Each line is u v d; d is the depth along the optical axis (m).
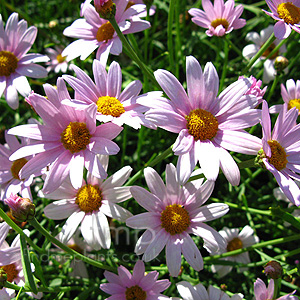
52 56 0.37
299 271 0.23
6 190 0.25
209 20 0.28
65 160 0.21
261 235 0.31
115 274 0.23
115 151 0.20
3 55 0.27
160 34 0.39
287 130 0.21
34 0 0.42
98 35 0.26
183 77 0.36
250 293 0.27
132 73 0.36
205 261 0.25
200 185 0.21
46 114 0.21
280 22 0.24
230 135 0.20
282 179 0.19
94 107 0.20
